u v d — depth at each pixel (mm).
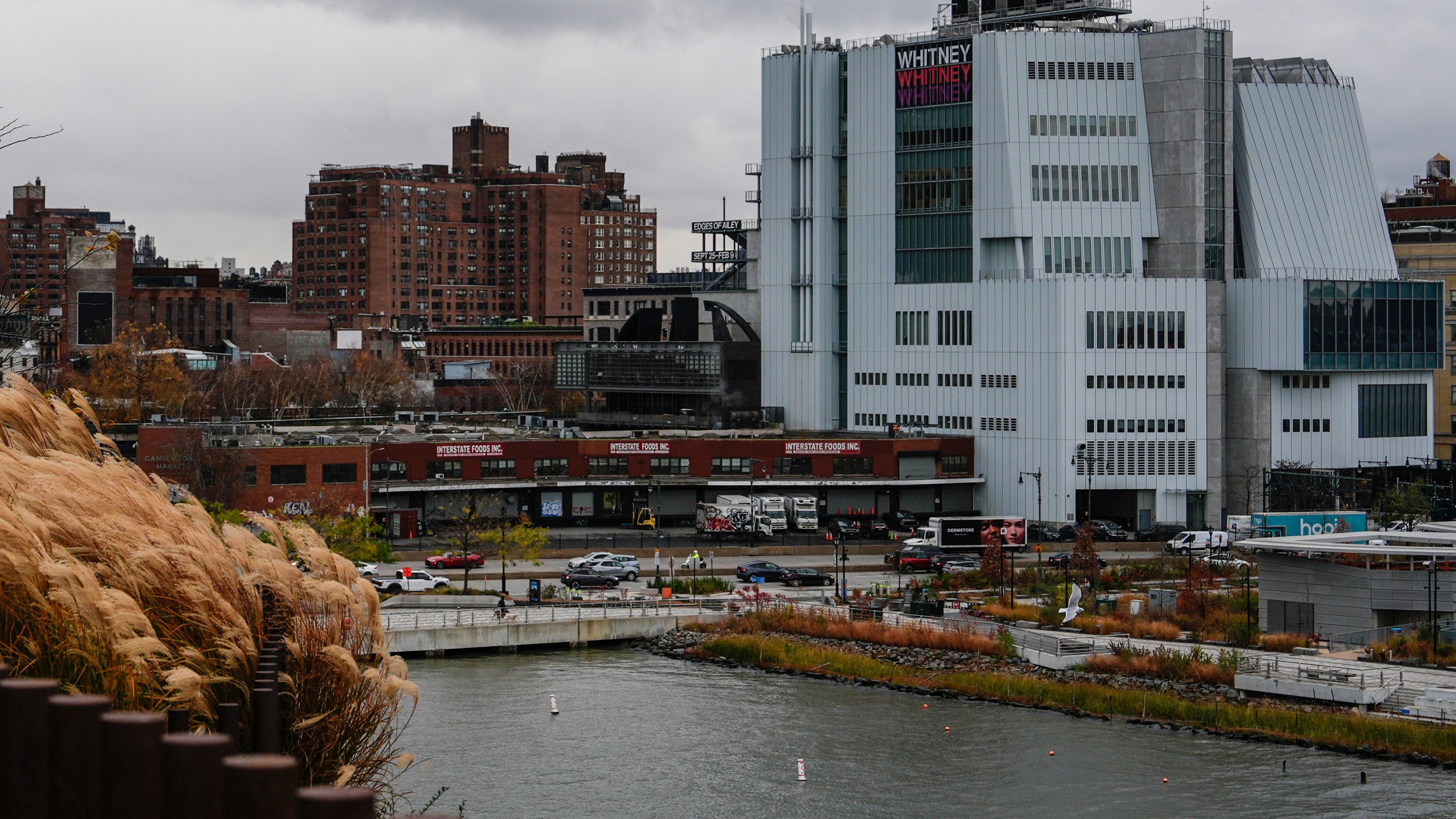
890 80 193625
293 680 35156
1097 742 85062
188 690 29797
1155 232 185375
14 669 29219
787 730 87312
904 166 193000
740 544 158875
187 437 147375
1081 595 119000
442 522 163125
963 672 101188
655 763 79438
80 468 33969
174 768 11039
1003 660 103312
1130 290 177000
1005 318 181000
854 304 197625
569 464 170000
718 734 86000
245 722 32906
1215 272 184625
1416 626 98562
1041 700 94938
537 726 86750
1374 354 182000
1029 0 195875
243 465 148500
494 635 110688
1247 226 188375
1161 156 185000
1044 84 184375
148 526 33969
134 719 11211
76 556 32562
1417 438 190250
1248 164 189000
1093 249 184250
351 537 128125
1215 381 178875
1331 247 191625
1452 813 71125
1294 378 180750
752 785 75500
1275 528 140750
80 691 29656
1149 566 143125
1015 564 150875
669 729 87188
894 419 193375
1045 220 183625
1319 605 104062
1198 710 89625
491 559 148125
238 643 33000
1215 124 184625
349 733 36125
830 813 70938
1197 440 178250
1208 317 178625
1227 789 75250
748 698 95938
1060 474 176250
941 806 72438
